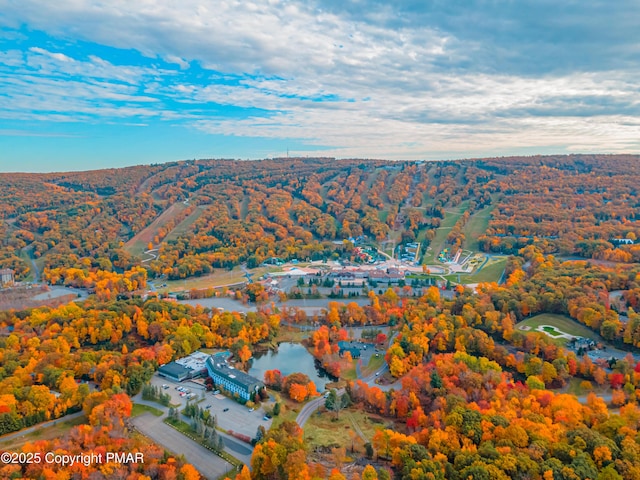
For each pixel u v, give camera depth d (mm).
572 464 197000
